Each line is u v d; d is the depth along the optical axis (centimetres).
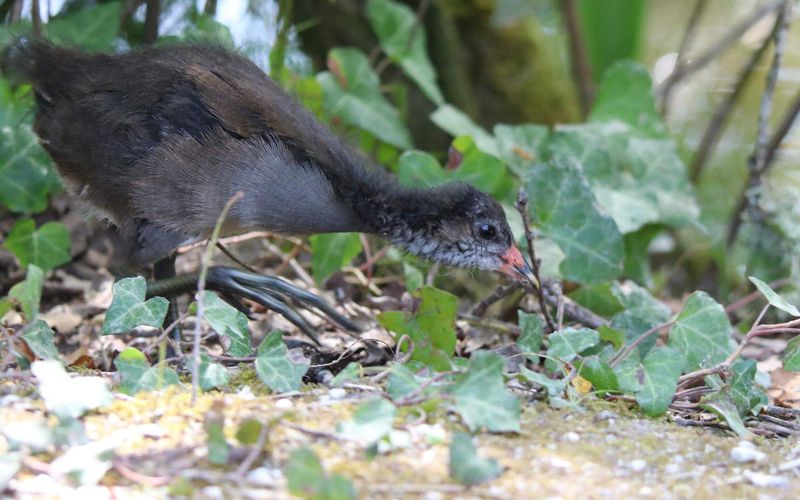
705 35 1712
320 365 865
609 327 873
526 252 1107
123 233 994
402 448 649
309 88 1262
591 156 1233
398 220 992
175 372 764
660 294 1390
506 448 673
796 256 1305
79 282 1183
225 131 921
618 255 1036
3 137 1125
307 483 554
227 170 923
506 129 1248
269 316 1099
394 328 902
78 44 1065
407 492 596
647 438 723
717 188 1609
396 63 1502
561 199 1047
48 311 1125
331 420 678
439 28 1504
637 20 1416
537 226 1053
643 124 1300
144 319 807
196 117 920
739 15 1712
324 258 1128
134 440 642
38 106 1001
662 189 1267
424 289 878
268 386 770
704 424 791
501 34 1545
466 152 1134
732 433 779
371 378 783
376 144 1363
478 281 1272
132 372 739
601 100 1314
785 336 1233
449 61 1512
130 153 928
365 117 1287
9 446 606
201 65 945
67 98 958
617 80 1311
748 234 1387
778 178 1527
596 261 1039
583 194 1043
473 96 1544
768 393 981
